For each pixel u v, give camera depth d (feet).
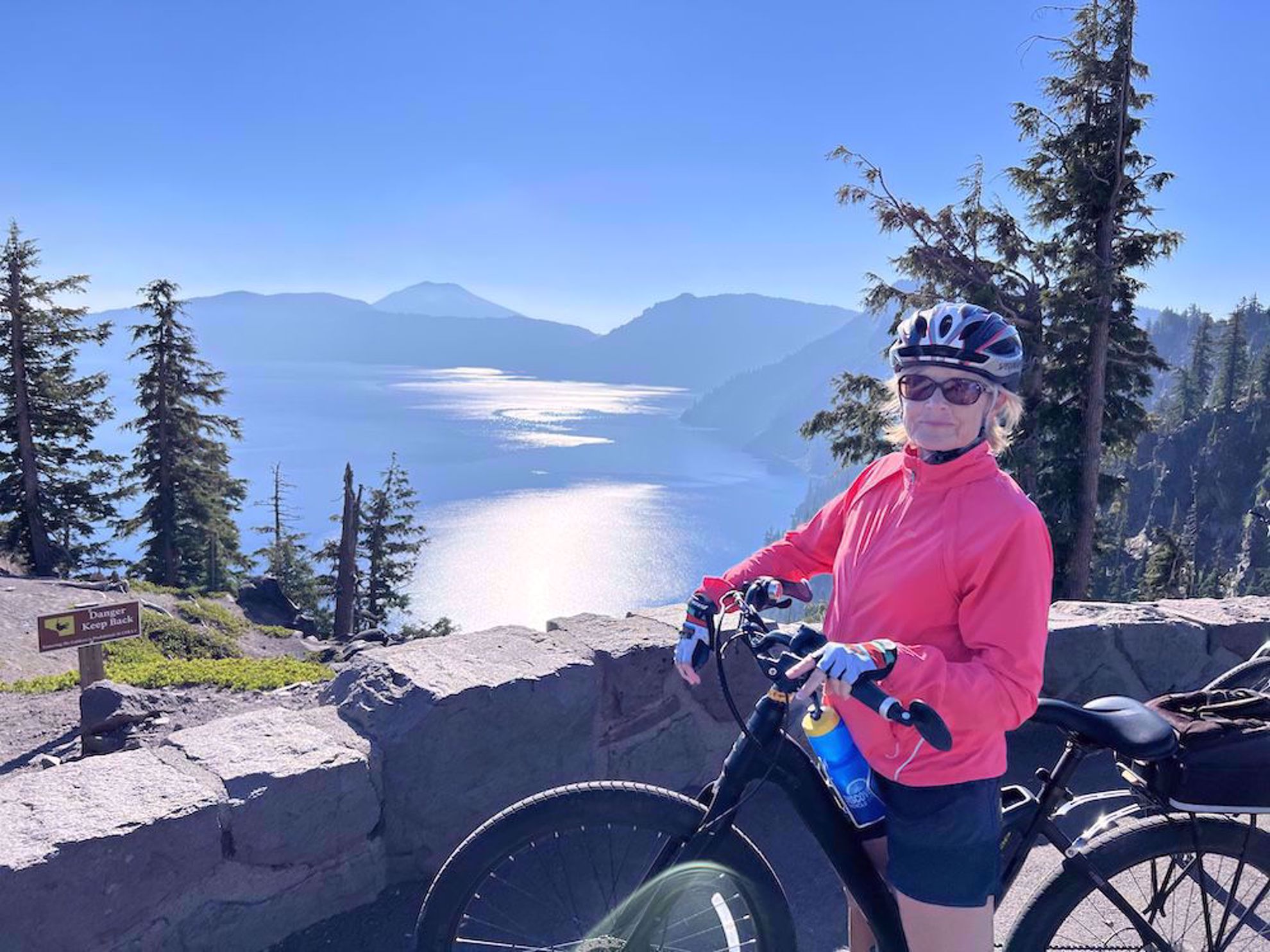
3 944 8.00
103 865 8.55
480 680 11.57
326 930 10.22
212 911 9.40
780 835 12.63
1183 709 7.81
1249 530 375.04
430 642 13.24
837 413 75.41
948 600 6.63
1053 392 76.69
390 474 167.22
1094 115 73.61
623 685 12.85
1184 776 7.17
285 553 177.37
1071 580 75.82
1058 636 15.70
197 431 134.72
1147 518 453.99
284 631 79.56
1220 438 437.99
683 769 13.60
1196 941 8.00
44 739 24.49
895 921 7.36
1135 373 77.00
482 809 11.57
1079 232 75.10
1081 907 8.13
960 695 6.05
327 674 25.30
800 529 8.17
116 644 48.39
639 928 7.11
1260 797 7.02
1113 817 7.93
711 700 13.76
